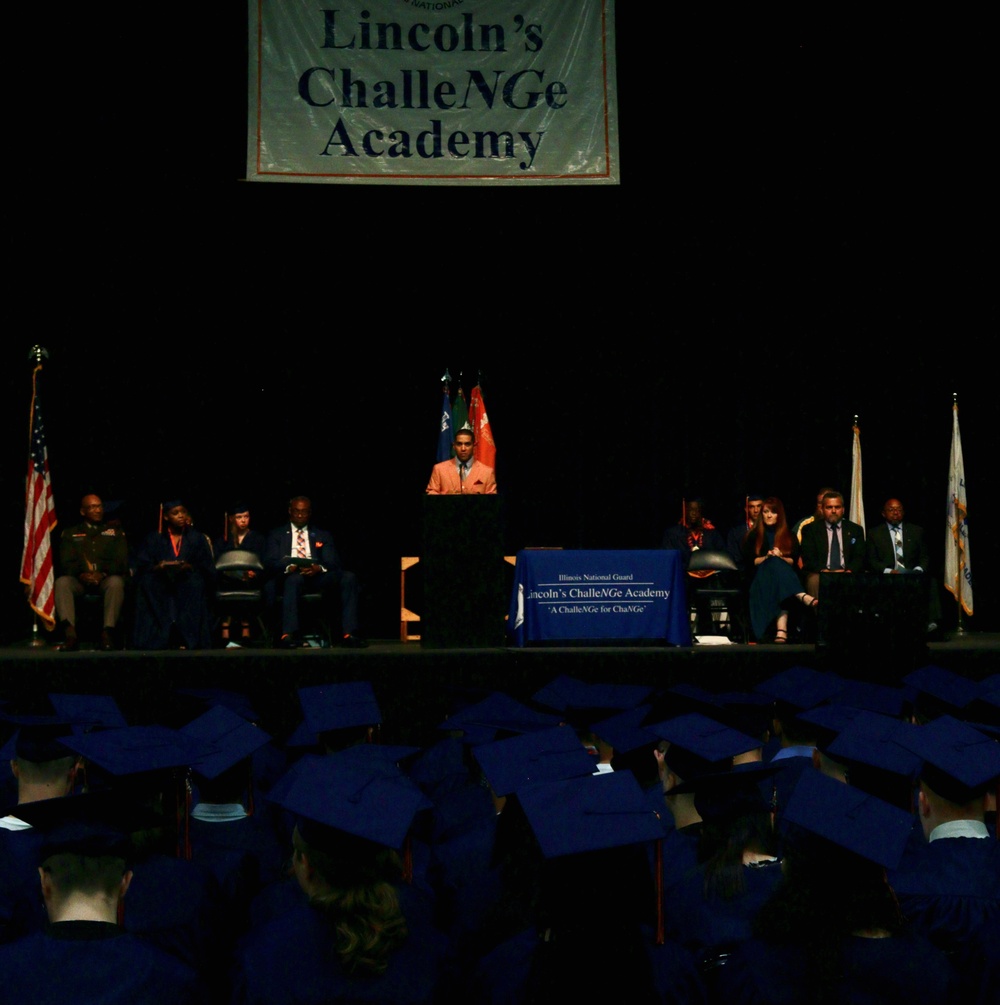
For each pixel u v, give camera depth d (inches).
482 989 94.5
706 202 436.5
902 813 96.5
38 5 396.2
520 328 435.5
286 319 427.8
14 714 186.4
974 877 111.7
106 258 419.8
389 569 427.2
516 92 368.8
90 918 87.2
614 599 303.6
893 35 406.9
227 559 331.0
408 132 366.6
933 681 229.3
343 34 366.9
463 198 433.7
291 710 295.1
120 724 189.3
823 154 430.6
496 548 303.3
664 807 151.9
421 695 294.8
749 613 336.2
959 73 408.8
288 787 115.9
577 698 214.1
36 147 409.1
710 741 142.1
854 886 88.8
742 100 426.3
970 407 437.7
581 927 85.2
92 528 349.1
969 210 430.3
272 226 426.9
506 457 434.9
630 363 438.0
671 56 422.3
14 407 413.4
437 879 129.9
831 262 438.9
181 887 113.2
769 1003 87.0
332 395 428.8
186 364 424.2
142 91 410.9
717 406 439.5
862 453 440.8
